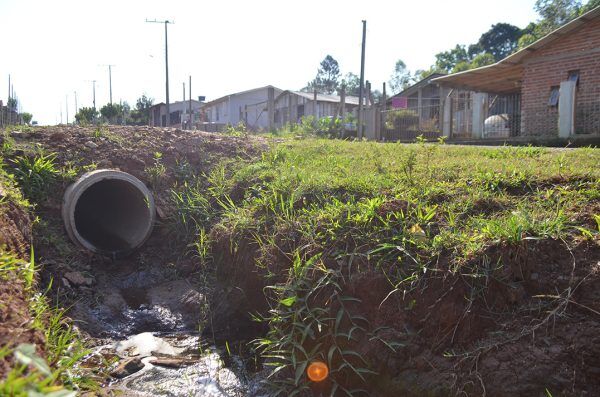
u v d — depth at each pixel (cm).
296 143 997
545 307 384
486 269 412
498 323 394
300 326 466
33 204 708
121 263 752
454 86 2017
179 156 896
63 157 809
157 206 800
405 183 602
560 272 395
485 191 537
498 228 437
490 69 1681
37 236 681
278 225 591
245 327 586
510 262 411
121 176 765
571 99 1358
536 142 1363
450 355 395
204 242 711
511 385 360
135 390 473
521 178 547
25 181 734
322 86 9369
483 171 590
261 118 4097
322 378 439
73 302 626
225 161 888
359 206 542
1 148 782
